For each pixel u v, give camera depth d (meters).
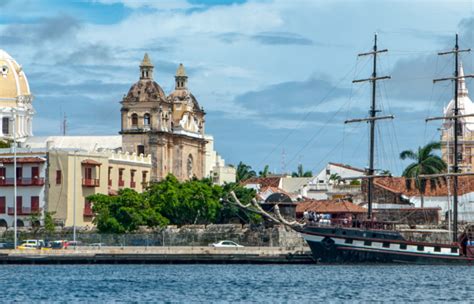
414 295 165.38
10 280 191.62
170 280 191.25
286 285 181.00
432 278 196.00
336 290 172.62
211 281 188.88
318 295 164.88
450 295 165.75
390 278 195.62
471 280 192.25
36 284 183.62
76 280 191.62
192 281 188.88
